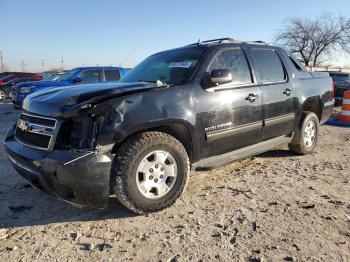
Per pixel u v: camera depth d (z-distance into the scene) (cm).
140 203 372
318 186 464
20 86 1358
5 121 1134
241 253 307
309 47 4069
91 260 303
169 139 384
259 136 500
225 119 439
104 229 355
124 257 306
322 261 294
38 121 372
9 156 407
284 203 409
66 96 377
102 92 363
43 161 348
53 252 316
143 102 368
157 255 308
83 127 347
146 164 374
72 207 407
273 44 568
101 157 342
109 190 357
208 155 440
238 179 493
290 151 625
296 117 566
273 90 510
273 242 324
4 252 316
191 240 330
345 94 995
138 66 530
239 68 477
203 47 464
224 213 384
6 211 397
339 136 812
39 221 374
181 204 409
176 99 393
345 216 374
